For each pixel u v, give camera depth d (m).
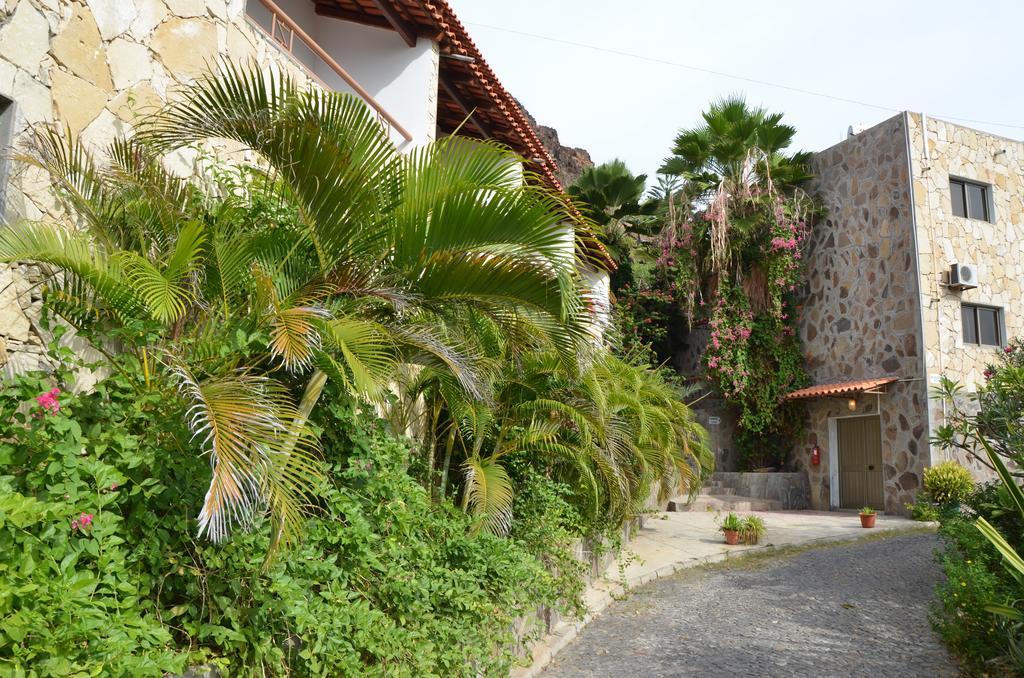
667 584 8.87
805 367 17.91
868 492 16.17
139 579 2.81
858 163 16.84
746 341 17.77
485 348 5.58
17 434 2.73
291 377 4.34
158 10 4.72
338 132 3.77
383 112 7.76
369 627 3.56
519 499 7.15
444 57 9.25
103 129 4.25
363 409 4.66
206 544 3.11
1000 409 6.75
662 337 21.05
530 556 5.83
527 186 3.96
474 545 5.04
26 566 2.21
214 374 3.37
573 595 6.62
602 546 8.68
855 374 16.48
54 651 2.10
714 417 19.05
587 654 5.94
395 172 3.97
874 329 16.08
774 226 17.53
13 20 3.73
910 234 15.41
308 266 4.26
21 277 3.67
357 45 9.13
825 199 17.69
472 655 4.34
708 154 18.89
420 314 4.32
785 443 18.28
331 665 3.30
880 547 10.95
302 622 3.06
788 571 9.45
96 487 2.66
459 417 6.27
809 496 17.34
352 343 3.65
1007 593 5.64
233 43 5.50
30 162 3.44
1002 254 16.36
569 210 4.02
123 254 3.30
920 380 14.90
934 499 14.01
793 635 6.43
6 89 3.66
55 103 3.94
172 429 3.14
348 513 3.95
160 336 3.47
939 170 15.89
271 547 2.78
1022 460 6.25
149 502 3.06
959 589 5.77
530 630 5.81
